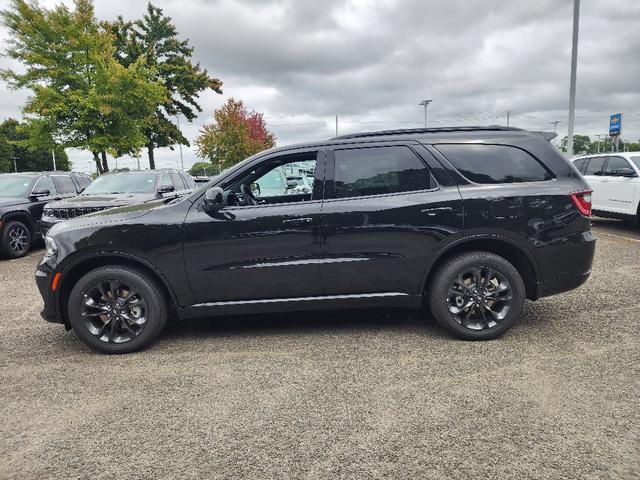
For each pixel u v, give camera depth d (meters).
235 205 4.03
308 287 3.96
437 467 2.31
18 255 9.29
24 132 20.72
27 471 2.40
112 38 21.06
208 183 4.05
